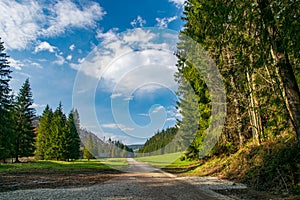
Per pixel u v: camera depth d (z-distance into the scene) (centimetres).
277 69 516
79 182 1203
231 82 1127
